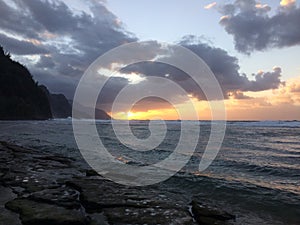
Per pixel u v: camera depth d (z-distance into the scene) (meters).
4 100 110.31
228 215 7.00
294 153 20.42
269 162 16.05
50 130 47.12
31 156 15.59
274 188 10.02
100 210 7.02
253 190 9.77
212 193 9.51
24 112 114.81
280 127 68.12
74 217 6.10
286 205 8.17
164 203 7.55
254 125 79.81
